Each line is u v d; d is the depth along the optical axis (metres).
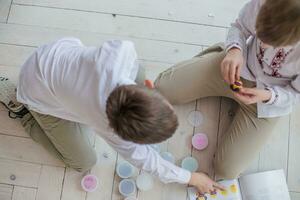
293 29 0.89
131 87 0.89
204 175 1.35
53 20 1.59
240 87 1.19
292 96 1.20
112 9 1.60
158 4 1.61
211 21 1.60
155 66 1.54
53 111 1.18
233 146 1.35
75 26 1.58
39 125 1.41
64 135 1.30
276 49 1.12
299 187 1.42
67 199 1.41
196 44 1.57
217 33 1.58
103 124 1.02
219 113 1.48
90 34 1.57
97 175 1.43
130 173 1.41
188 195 1.40
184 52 1.56
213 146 1.46
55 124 1.27
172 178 1.27
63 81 1.04
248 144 1.34
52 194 1.42
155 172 1.22
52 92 1.08
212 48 1.46
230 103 1.49
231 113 1.48
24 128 1.46
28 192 1.42
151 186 1.41
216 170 1.39
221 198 1.38
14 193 1.42
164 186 1.41
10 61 1.54
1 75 1.51
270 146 1.46
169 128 0.90
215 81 1.36
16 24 1.58
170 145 1.45
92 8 1.60
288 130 1.48
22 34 1.57
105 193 1.41
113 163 1.44
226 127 1.47
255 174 1.39
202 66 1.37
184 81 1.39
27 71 1.13
